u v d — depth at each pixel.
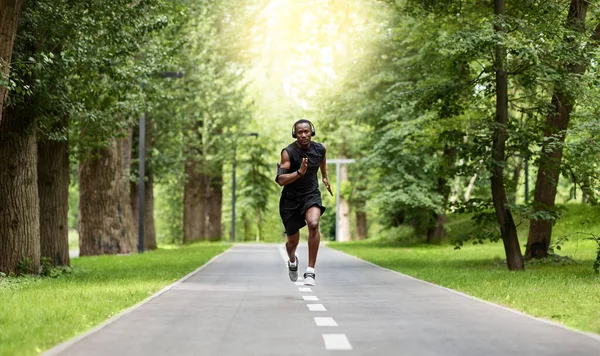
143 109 23.50
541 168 21.38
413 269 21.67
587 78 20.27
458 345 7.57
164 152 41.69
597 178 22.02
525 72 20.34
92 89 20.58
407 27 28.53
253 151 63.72
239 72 45.88
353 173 60.44
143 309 10.98
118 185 34.22
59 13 17.50
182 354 7.04
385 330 8.67
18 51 17.31
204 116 46.44
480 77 21.22
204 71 40.75
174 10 21.36
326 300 12.48
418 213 42.03
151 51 25.11
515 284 15.39
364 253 33.97
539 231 23.48
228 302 12.11
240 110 47.47
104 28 19.31
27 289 14.99
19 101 17.72
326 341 7.82
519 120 22.06
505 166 20.52
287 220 12.14
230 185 75.94
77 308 10.70
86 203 33.91
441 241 43.25
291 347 7.44
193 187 53.47
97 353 7.10
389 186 40.41
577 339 7.99
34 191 18.88
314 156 11.79
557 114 21.36
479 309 10.98
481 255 30.48
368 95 37.78
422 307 11.30
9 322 9.19
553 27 19.81
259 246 48.09
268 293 13.95
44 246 21.69
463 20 22.36
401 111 36.81
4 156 18.56
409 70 23.97
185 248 43.78
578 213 40.38
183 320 9.64
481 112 23.64
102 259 29.39
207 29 40.22
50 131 20.12
